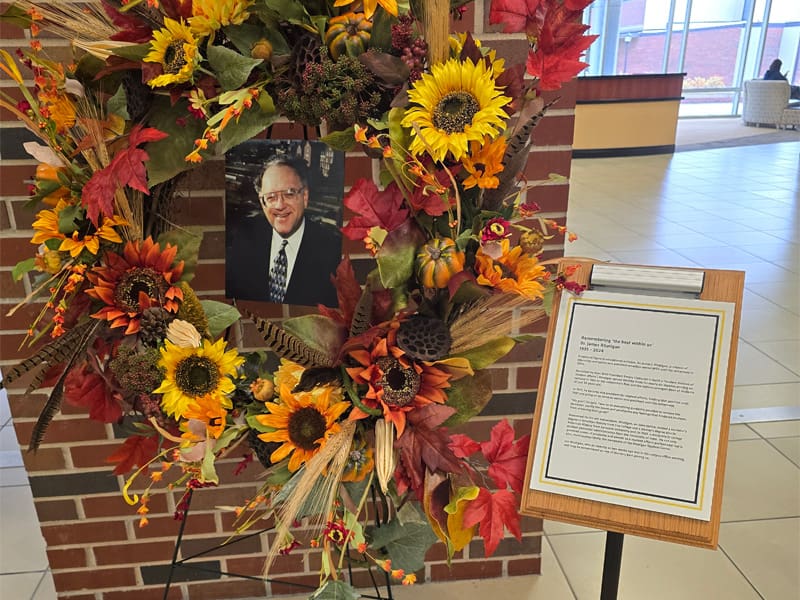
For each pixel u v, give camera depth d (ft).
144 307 3.63
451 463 3.30
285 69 3.46
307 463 3.32
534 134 5.02
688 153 32.42
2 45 4.57
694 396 3.45
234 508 3.90
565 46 3.31
